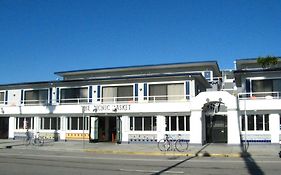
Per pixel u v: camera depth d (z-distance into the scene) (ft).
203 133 109.29
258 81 112.47
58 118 129.18
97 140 120.98
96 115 121.90
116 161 64.13
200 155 79.61
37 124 132.16
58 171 49.70
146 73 156.35
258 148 92.58
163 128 113.09
